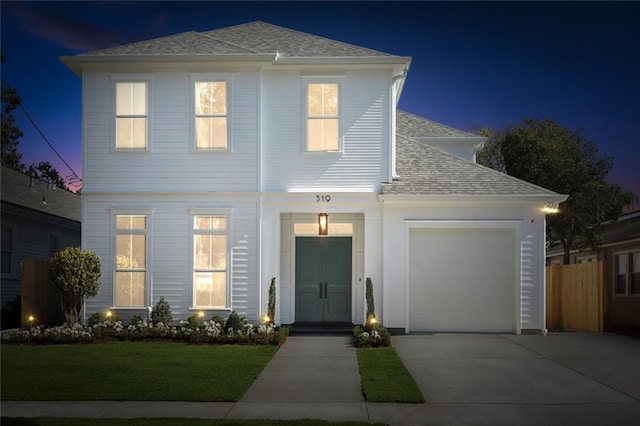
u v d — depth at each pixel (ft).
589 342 54.54
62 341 53.16
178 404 32.12
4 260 79.92
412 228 60.13
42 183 100.22
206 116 60.85
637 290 82.02
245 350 48.83
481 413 30.55
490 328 59.72
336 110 61.46
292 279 63.05
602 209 87.30
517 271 59.31
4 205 77.82
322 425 27.86
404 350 49.60
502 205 59.57
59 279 56.59
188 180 60.39
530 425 28.53
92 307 60.18
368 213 60.44
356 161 60.80
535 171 89.15
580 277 68.44
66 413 30.35
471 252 60.13
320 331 59.11
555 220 88.79
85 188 60.70
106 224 60.54
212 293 60.34
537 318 59.21
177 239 60.29
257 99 60.44
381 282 59.93
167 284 60.13
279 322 60.95
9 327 75.05
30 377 38.14
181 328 56.24
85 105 61.00
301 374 40.06
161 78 60.85
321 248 63.82
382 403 32.37
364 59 60.18
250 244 60.03
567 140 94.38
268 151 60.95
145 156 60.64
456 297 59.93
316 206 60.39
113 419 28.94
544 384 37.17
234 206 60.18
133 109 61.21
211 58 59.52
